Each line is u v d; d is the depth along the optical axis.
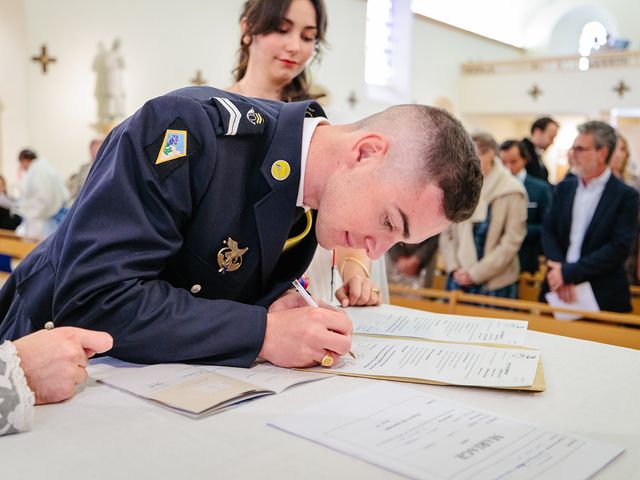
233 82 2.33
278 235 1.20
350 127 1.21
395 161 1.08
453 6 13.69
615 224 2.95
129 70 8.21
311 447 0.78
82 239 1.05
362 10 11.59
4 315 1.36
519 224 3.25
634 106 11.70
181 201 1.09
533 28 15.46
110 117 8.05
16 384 0.82
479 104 13.64
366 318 1.51
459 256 3.36
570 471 0.73
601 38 14.85
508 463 0.74
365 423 0.85
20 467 0.72
